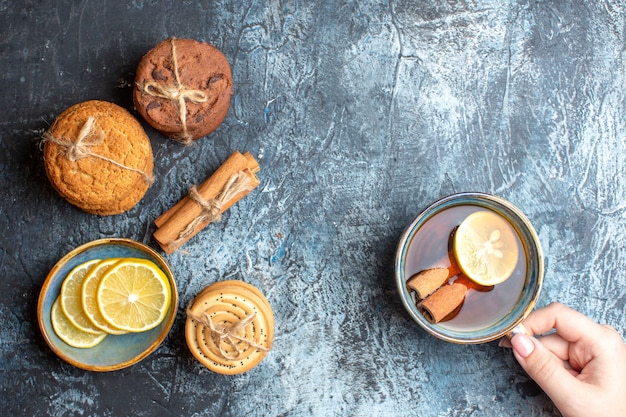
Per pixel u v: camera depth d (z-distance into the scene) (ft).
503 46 2.31
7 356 2.18
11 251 2.19
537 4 2.31
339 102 2.26
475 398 2.27
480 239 2.08
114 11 2.22
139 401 2.20
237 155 2.13
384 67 2.27
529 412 2.27
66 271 2.10
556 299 2.29
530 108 2.31
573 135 2.31
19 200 2.19
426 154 2.28
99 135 2.02
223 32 2.24
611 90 2.32
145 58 2.08
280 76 2.25
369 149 2.27
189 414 2.21
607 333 2.13
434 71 2.29
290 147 2.24
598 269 2.31
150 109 2.06
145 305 2.09
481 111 2.29
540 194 2.30
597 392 2.07
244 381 2.22
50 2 2.21
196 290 2.21
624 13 2.32
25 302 2.19
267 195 2.24
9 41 2.20
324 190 2.25
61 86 2.20
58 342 2.09
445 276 2.07
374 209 2.26
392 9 2.28
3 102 2.19
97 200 2.06
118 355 2.11
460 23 2.30
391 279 2.25
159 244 2.20
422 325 2.04
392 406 2.25
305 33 2.26
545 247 2.29
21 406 2.18
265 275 2.23
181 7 2.23
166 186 2.21
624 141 2.31
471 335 2.06
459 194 2.05
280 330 2.23
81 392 2.19
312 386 2.23
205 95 2.07
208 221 2.15
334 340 2.24
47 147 2.04
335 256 2.25
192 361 2.21
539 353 2.07
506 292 2.12
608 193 2.31
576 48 2.32
